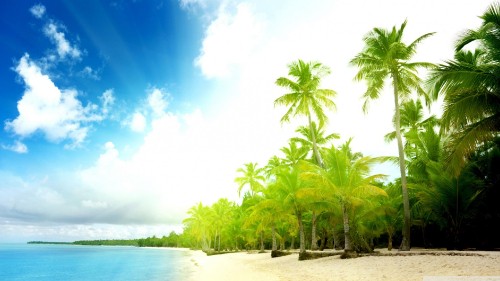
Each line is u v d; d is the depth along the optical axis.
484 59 16.20
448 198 20.83
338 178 20.45
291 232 41.06
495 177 20.98
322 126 28.47
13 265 40.72
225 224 66.44
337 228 30.89
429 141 25.19
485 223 23.02
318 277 13.91
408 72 22.30
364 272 13.30
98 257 61.16
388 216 29.27
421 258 15.11
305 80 28.30
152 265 37.72
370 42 22.59
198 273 24.38
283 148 38.81
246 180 49.03
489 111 14.27
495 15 14.11
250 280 15.73
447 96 14.61
